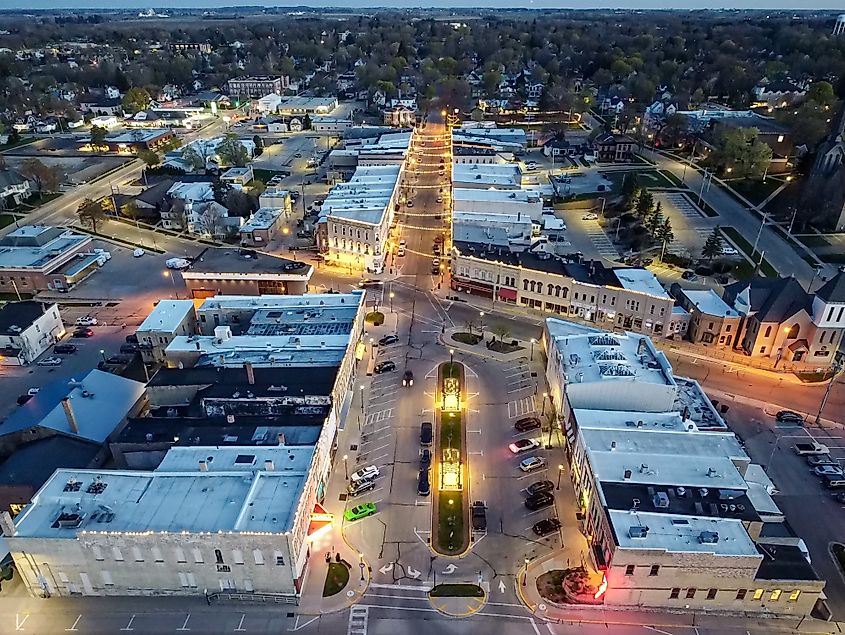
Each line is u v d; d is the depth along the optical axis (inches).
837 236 7209.6
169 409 4101.9
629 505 3093.0
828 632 2896.2
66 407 3772.1
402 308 5964.6
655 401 3966.5
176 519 2999.5
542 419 4325.8
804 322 4916.3
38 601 3078.2
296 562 2987.2
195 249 7504.9
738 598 2942.9
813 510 3597.4
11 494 3474.4
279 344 4638.3
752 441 4126.5
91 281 6633.9
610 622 2938.0
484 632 2896.2
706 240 7190.0
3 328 5064.0
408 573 3191.4
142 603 3063.5
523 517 3540.8
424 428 4188.0
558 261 6048.2
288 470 3341.5
